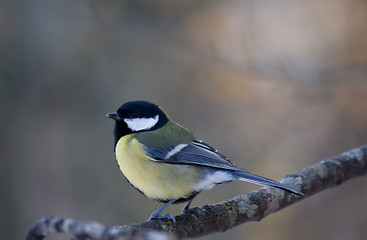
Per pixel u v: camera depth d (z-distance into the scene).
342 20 15.14
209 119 14.77
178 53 14.70
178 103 14.97
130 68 14.99
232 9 15.93
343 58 14.59
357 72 12.95
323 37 15.15
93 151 14.02
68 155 13.96
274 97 14.62
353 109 13.84
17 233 13.17
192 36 15.16
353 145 13.79
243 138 14.41
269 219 13.50
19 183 13.58
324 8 15.38
